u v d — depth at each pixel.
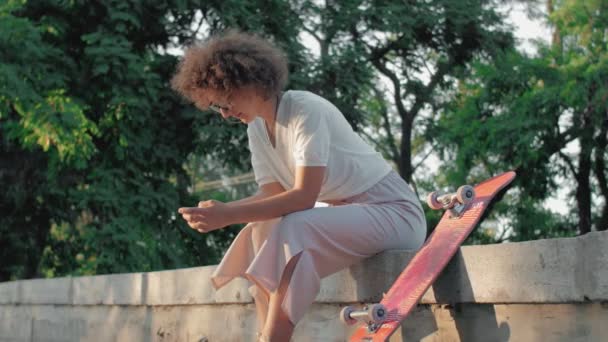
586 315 2.68
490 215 22.17
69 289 6.98
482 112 19.86
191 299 5.32
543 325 2.84
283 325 3.18
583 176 20.22
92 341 6.59
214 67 3.15
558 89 18.20
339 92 14.80
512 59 18.73
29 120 11.82
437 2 17.38
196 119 13.70
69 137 11.97
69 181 13.86
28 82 12.36
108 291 6.36
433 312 3.35
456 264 3.14
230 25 13.60
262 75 3.18
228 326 5.01
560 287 2.70
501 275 2.94
